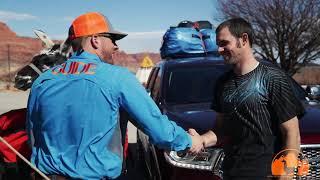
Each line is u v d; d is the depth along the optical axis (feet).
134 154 24.76
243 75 9.80
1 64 218.59
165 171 14.01
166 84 18.35
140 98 8.50
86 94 8.34
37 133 8.81
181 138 9.20
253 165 9.73
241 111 9.79
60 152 8.44
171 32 21.67
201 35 21.49
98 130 8.31
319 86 18.13
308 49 93.91
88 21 8.86
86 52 8.87
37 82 8.87
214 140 10.80
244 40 9.75
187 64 19.27
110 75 8.46
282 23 92.48
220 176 12.37
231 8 95.35
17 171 11.09
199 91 17.74
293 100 9.52
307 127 12.82
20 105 67.46
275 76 9.53
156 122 8.63
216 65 19.04
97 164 8.29
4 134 11.15
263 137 9.66
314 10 91.40
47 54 12.93
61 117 8.41
